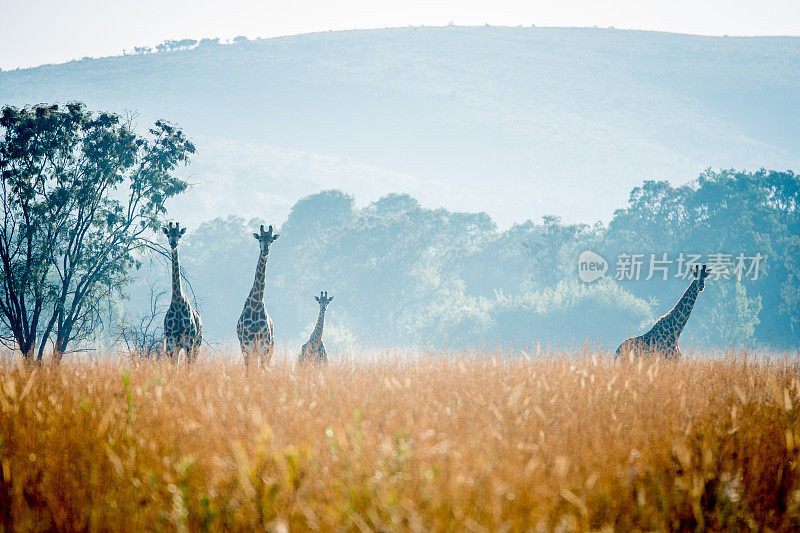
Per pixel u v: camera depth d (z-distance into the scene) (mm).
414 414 8891
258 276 19391
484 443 7285
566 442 7441
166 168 43875
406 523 5410
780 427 8078
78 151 43719
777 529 5957
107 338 47406
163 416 8398
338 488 5926
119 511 5746
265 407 9109
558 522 5598
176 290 19375
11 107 40312
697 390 10547
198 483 6246
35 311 40188
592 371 12727
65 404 9000
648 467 6734
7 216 40781
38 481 6555
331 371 13469
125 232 43188
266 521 5590
